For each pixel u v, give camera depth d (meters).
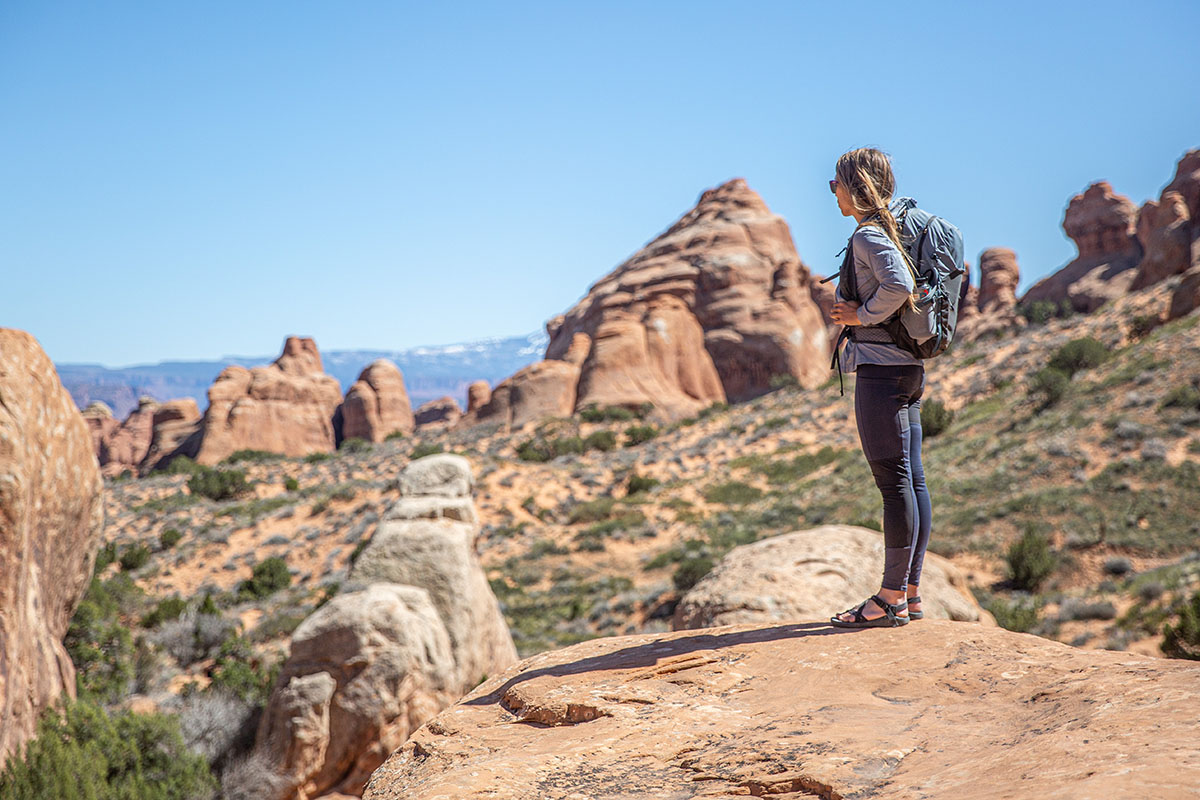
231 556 35.84
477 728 2.84
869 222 3.28
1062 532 25.83
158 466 103.62
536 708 2.82
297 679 12.73
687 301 94.38
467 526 15.44
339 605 13.20
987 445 36.25
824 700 2.46
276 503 44.38
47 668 9.64
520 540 39.53
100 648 16.52
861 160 3.30
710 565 27.28
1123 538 24.45
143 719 11.15
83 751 9.34
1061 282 88.56
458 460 16.17
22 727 8.71
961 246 3.40
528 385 87.75
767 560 9.68
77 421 10.43
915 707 2.32
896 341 3.32
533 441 66.12
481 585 15.46
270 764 12.28
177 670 19.64
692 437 62.16
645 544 37.81
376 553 14.45
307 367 115.62
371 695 12.62
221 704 14.11
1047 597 22.72
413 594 13.89
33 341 9.59
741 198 105.31
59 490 9.70
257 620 25.86
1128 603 20.67
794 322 91.69
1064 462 30.36
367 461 66.75
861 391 3.43
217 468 70.31
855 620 3.31
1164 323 45.69
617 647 3.48
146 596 28.73
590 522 41.69
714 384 90.38
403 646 12.94
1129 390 34.94
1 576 8.11
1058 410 36.47
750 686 2.71
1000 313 84.81
